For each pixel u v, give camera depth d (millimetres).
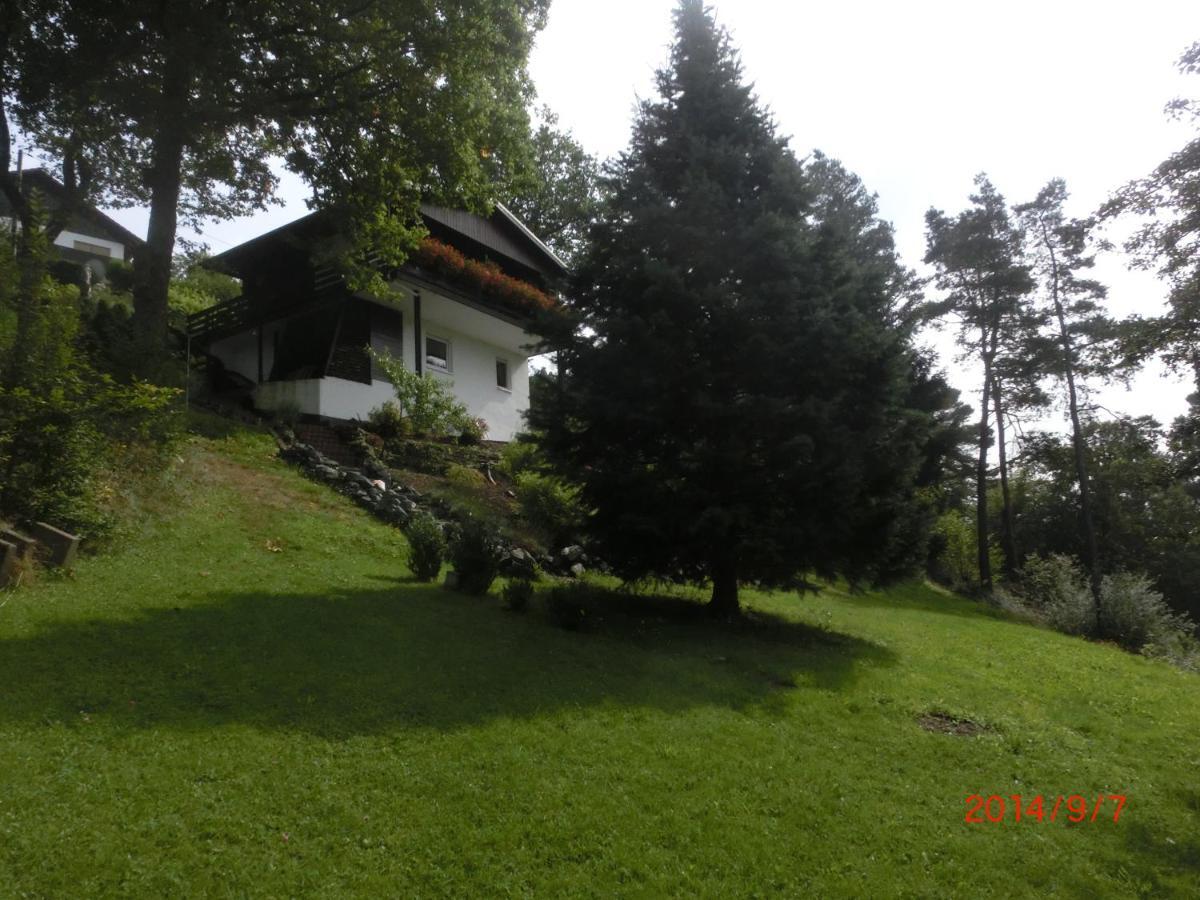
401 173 15836
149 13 12297
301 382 17109
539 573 11664
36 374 8055
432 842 3955
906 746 6332
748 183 10188
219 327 20578
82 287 22438
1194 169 13445
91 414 8477
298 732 4957
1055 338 27844
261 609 7340
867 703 7340
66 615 6406
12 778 3961
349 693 5672
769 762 5539
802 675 7938
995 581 28156
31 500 7840
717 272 9719
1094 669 11680
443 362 21375
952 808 5262
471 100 14703
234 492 11562
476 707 5789
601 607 10047
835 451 9250
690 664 7793
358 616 7555
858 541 9969
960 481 33312
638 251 9977
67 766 4160
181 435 10555
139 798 3971
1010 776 5988
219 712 5086
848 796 5176
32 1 12328
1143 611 20203
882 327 10234
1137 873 4688
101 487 9125
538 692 6297
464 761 4883
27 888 3229
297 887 3480
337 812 4109
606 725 5828
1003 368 29328
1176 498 39062
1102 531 39812
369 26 13547
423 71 14164
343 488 13359
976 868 4484
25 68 13148
